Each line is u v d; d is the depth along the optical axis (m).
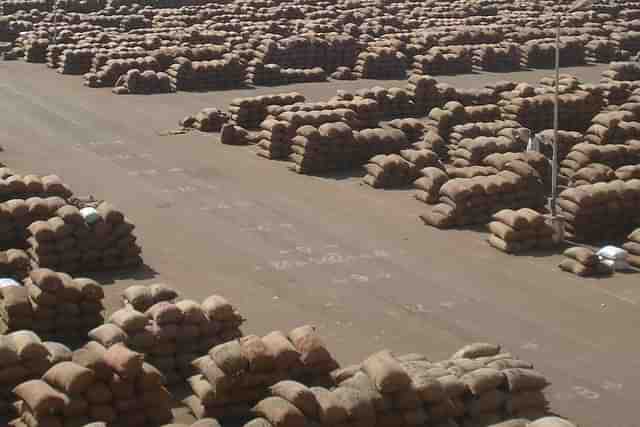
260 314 26.38
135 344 22.06
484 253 31.41
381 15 73.88
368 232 32.97
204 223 33.44
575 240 32.78
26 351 20.34
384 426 19.53
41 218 29.66
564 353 24.64
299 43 60.28
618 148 38.34
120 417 19.91
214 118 45.72
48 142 43.00
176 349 22.52
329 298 27.61
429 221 33.72
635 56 69.06
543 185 35.91
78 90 54.03
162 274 28.98
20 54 63.41
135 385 19.94
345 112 42.38
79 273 28.67
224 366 20.42
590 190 32.69
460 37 66.38
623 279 29.61
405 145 40.84
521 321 26.44
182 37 61.28
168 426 18.39
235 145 43.47
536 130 45.50
